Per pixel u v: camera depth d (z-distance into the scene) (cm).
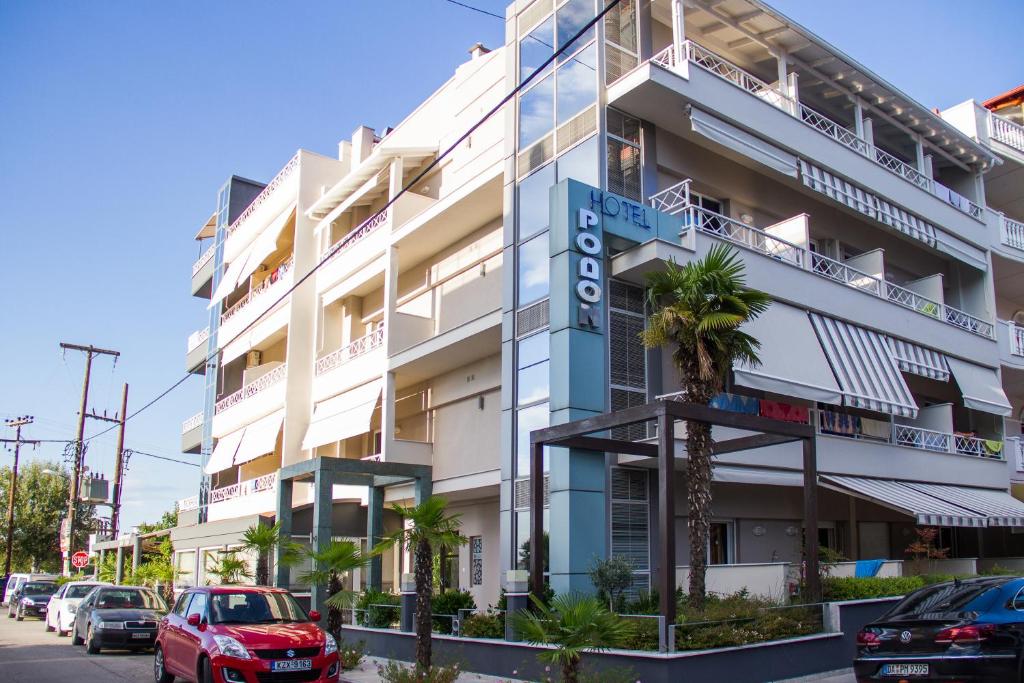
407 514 1334
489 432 2306
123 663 1839
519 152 2038
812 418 2033
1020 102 3114
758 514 2028
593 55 1888
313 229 3153
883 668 1009
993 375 2639
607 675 1151
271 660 1218
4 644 2319
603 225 1750
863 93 2383
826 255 2370
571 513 1614
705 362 1428
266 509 3102
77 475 4688
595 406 1683
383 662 1692
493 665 1459
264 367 3488
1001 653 940
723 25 2117
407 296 2772
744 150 1952
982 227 2733
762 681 1274
